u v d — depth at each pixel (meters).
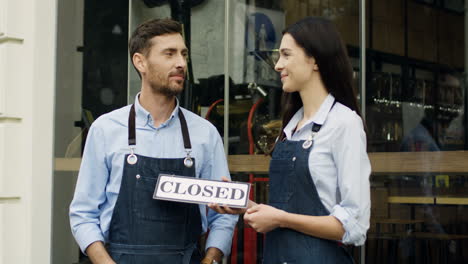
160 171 2.61
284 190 2.33
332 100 2.32
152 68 2.63
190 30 4.04
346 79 2.33
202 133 2.74
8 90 4.36
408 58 3.33
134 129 2.66
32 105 4.39
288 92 2.46
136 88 4.15
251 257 3.71
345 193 2.20
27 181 4.38
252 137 3.77
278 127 3.67
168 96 2.67
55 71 4.41
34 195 4.36
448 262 3.12
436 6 3.28
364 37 3.47
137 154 2.63
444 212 3.15
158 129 2.68
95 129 2.69
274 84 3.71
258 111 3.77
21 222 4.41
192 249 2.65
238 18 3.88
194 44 4.02
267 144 3.70
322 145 2.26
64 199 4.33
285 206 2.31
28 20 4.42
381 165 3.36
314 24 2.33
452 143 3.17
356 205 2.18
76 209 2.66
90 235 2.61
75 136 4.33
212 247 2.68
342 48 2.34
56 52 4.41
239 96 3.85
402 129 3.32
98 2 4.34
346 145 2.22
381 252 3.30
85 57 4.35
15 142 4.39
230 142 3.86
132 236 2.58
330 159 2.26
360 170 2.21
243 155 3.80
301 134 2.36
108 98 4.25
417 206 3.22
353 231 2.17
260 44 3.80
